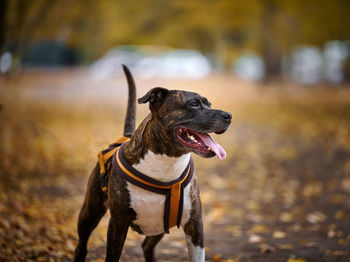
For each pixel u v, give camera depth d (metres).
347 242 4.61
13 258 4.01
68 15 13.17
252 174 7.87
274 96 19.28
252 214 5.87
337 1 14.25
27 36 11.74
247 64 32.91
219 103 17.27
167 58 28.28
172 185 3.04
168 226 3.17
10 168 7.14
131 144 3.15
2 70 12.67
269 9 16.58
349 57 19.72
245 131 11.94
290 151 9.45
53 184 6.78
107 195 3.40
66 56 33.03
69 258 4.29
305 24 16.38
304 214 5.75
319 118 13.29
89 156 7.76
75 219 5.38
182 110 3.04
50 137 9.23
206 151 2.96
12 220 4.96
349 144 9.78
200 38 33.31
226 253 4.56
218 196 6.70
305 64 28.02
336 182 7.16
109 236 3.20
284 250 4.52
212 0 16.91
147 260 3.95
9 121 10.26
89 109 14.82
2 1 8.34
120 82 24.91
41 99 16.56
